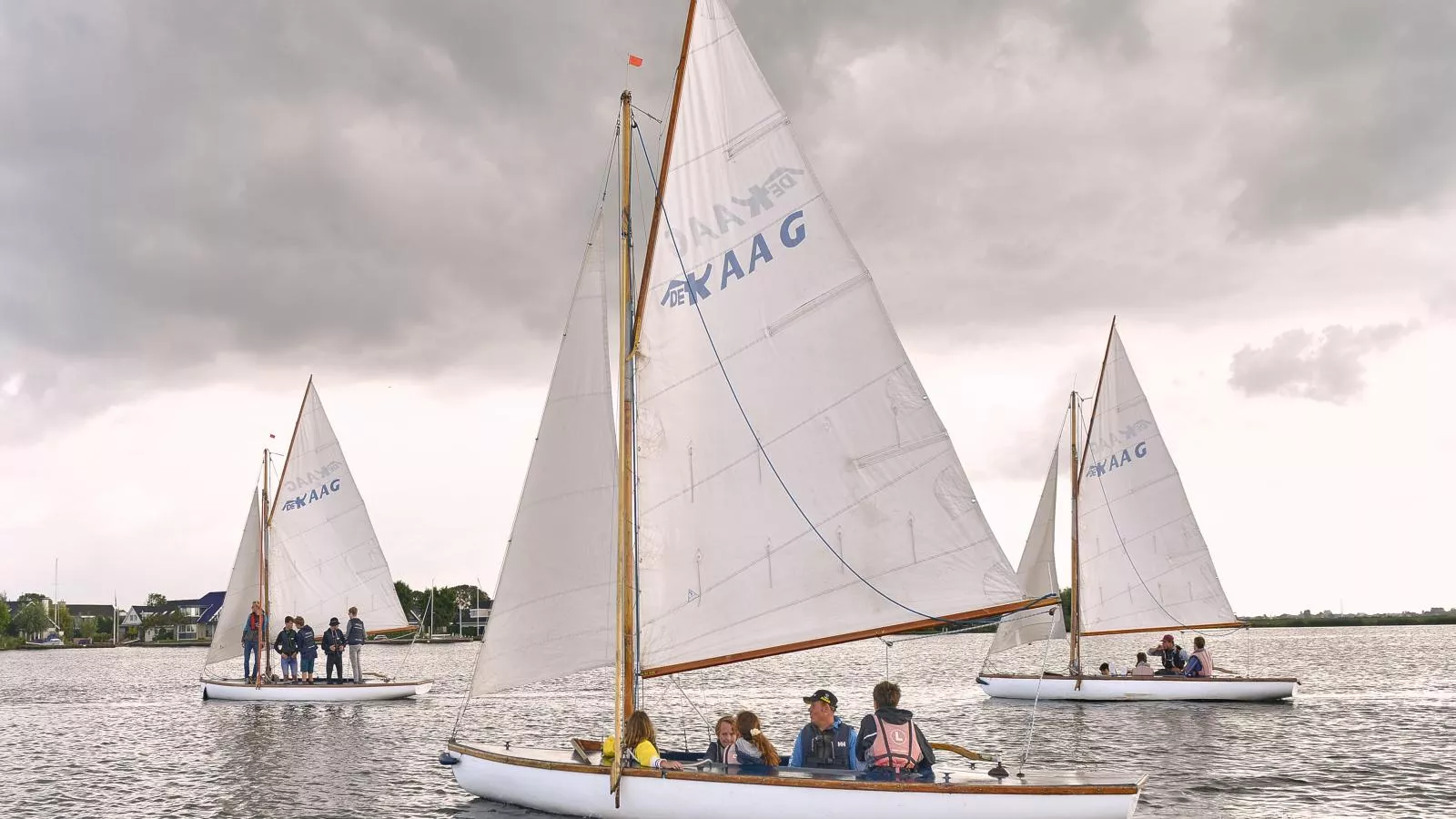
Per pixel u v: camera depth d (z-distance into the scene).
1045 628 46.16
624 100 19.89
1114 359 49.59
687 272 19.84
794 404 20.06
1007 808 17.16
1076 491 47.97
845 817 17.28
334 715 42.25
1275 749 30.72
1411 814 22.06
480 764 20.91
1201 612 48.81
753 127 20.25
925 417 20.31
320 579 52.12
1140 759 28.97
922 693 52.06
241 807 23.73
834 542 19.97
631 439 19.58
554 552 21.28
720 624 19.66
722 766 18.44
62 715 45.84
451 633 198.88
